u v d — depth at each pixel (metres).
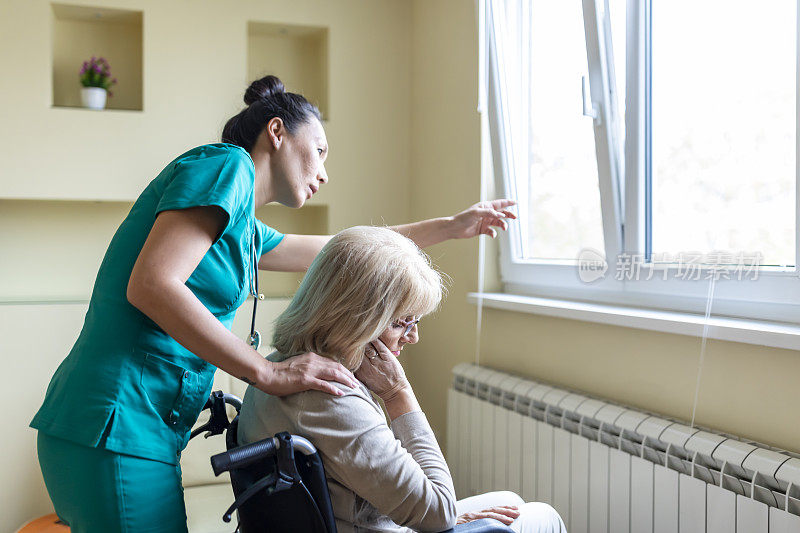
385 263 1.27
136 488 1.28
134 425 1.28
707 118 1.77
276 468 1.14
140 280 1.19
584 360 2.23
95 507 1.26
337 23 3.30
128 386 1.27
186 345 1.21
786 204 1.59
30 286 3.20
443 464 1.32
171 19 3.05
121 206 3.31
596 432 1.98
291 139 1.54
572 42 2.24
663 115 1.93
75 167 2.95
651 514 1.76
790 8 1.55
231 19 3.13
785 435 1.60
